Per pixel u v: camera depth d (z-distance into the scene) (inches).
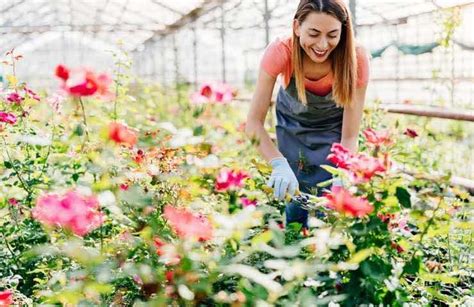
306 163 124.4
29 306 88.4
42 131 137.2
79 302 66.6
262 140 111.7
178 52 644.1
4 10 614.9
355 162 68.6
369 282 67.7
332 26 98.7
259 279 59.1
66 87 75.5
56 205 66.4
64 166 132.6
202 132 82.1
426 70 469.1
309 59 110.7
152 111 229.5
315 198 78.2
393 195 70.5
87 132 87.9
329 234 68.3
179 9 579.2
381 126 190.7
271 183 96.7
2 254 110.2
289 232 82.0
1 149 130.7
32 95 141.4
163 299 65.5
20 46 800.3
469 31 397.4
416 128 210.2
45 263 101.7
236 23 576.1
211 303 69.8
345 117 116.1
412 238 76.3
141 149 87.2
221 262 64.2
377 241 70.5
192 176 81.2
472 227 78.8
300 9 101.6
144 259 71.9
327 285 68.7
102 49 142.4
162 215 80.7
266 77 113.3
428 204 73.3
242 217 62.3
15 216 116.5
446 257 104.7
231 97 87.4
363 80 112.3
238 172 82.4
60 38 820.6
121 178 78.5
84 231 68.8
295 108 122.5
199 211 83.6
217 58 649.6
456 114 153.9
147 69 831.7
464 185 131.2
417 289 91.5
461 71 408.2
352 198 65.7
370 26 518.9
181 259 65.0
